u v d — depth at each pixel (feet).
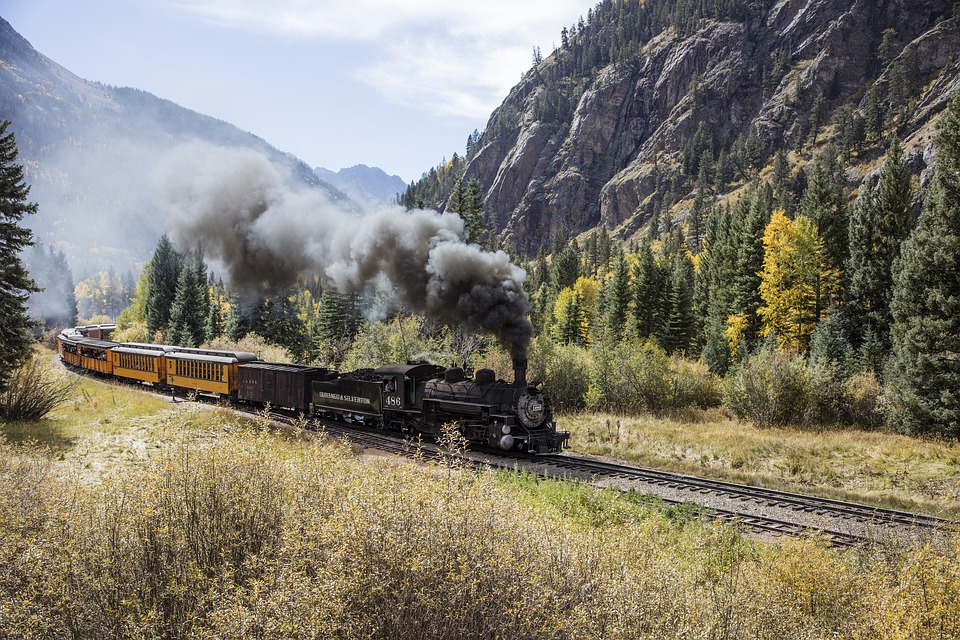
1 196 79.92
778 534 42.04
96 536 21.62
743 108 588.50
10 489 26.71
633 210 584.81
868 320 124.26
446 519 19.85
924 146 344.28
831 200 149.48
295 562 18.21
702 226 400.67
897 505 52.85
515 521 23.02
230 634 16.05
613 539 26.96
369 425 78.33
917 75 453.17
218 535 22.43
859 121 413.80
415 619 17.01
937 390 85.46
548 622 17.70
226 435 29.66
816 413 95.20
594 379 110.93
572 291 245.65
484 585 18.30
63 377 122.11
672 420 99.71
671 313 176.86
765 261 146.30
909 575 23.44
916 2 525.34
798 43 589.32
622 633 18.13
